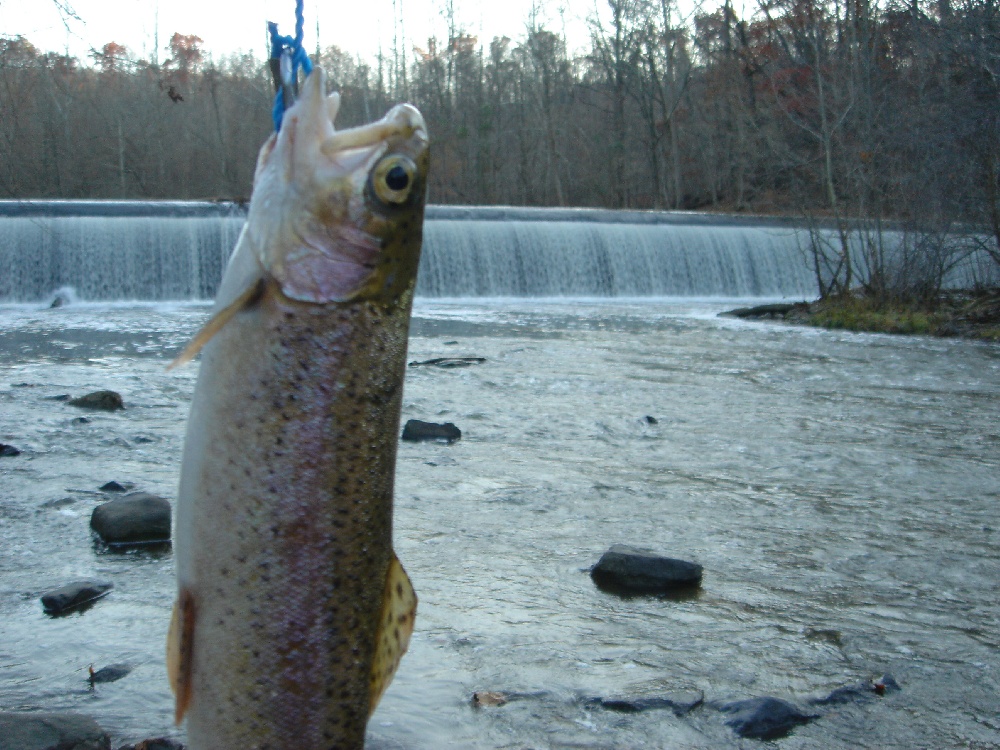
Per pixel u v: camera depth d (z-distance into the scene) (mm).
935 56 25953
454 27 53438
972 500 7277
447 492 6980
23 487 6707
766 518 6664
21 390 10461
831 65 30359
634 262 26531
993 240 25391
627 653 4383
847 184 24812
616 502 6906
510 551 5746
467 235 25062
